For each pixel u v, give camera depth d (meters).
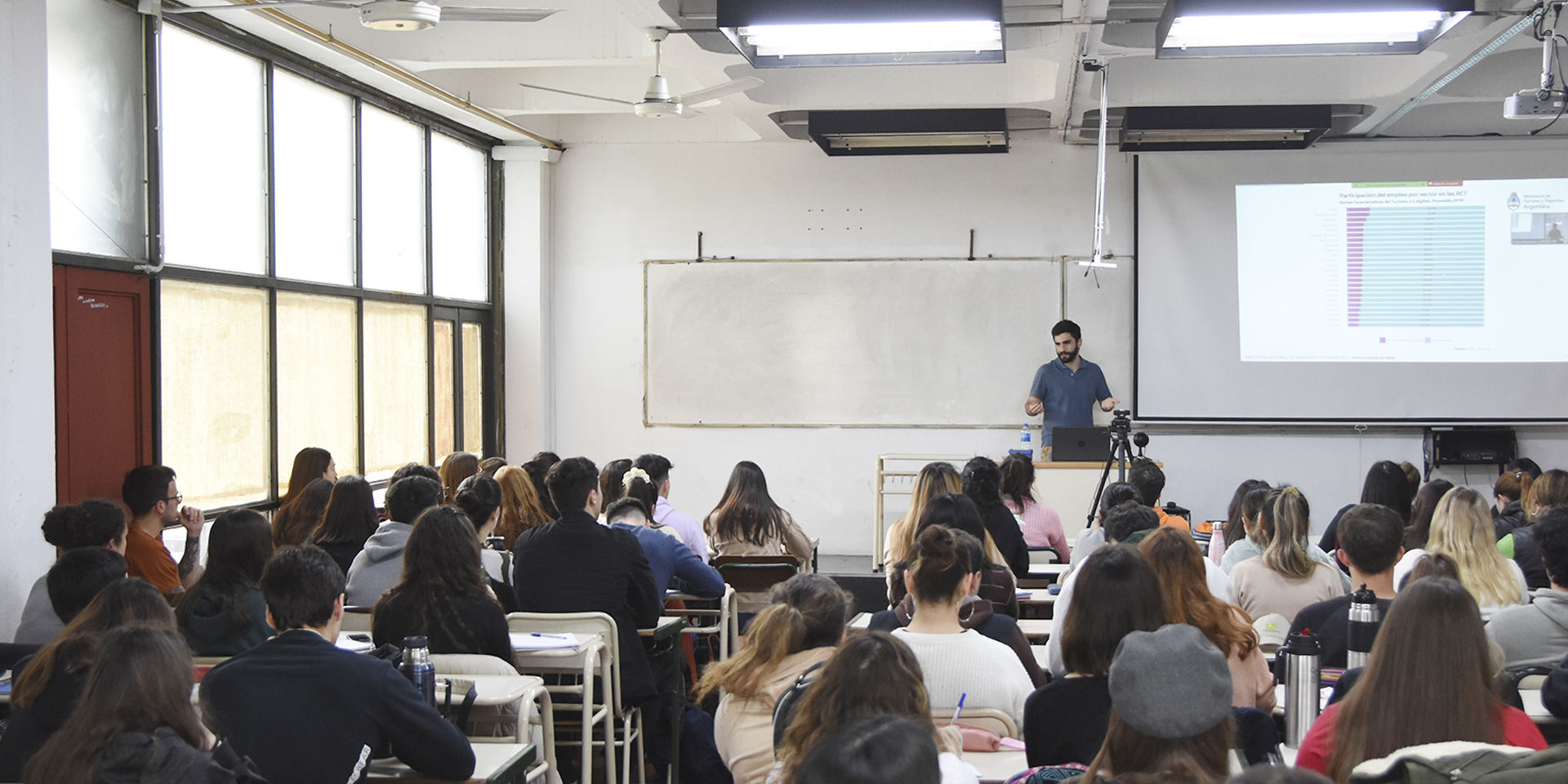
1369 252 7.70
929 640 2.45
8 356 3.78
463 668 2.84
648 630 3.84
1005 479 5.56
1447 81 6.21
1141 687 1.50
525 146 8.40
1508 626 2.89
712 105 7.22
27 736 2.15
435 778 2.29
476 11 4.15
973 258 8.19
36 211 3.90
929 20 4.27
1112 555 2.12
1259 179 7.78
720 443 8.47
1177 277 7.88
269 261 5.75
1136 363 7.92
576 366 8.61
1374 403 7.73
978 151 7.68
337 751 2.17
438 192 7.71
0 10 3.73
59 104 4.37
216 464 5.37
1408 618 1.77
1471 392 7.66
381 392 6.94
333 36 5.87
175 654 1.84
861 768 1.11
